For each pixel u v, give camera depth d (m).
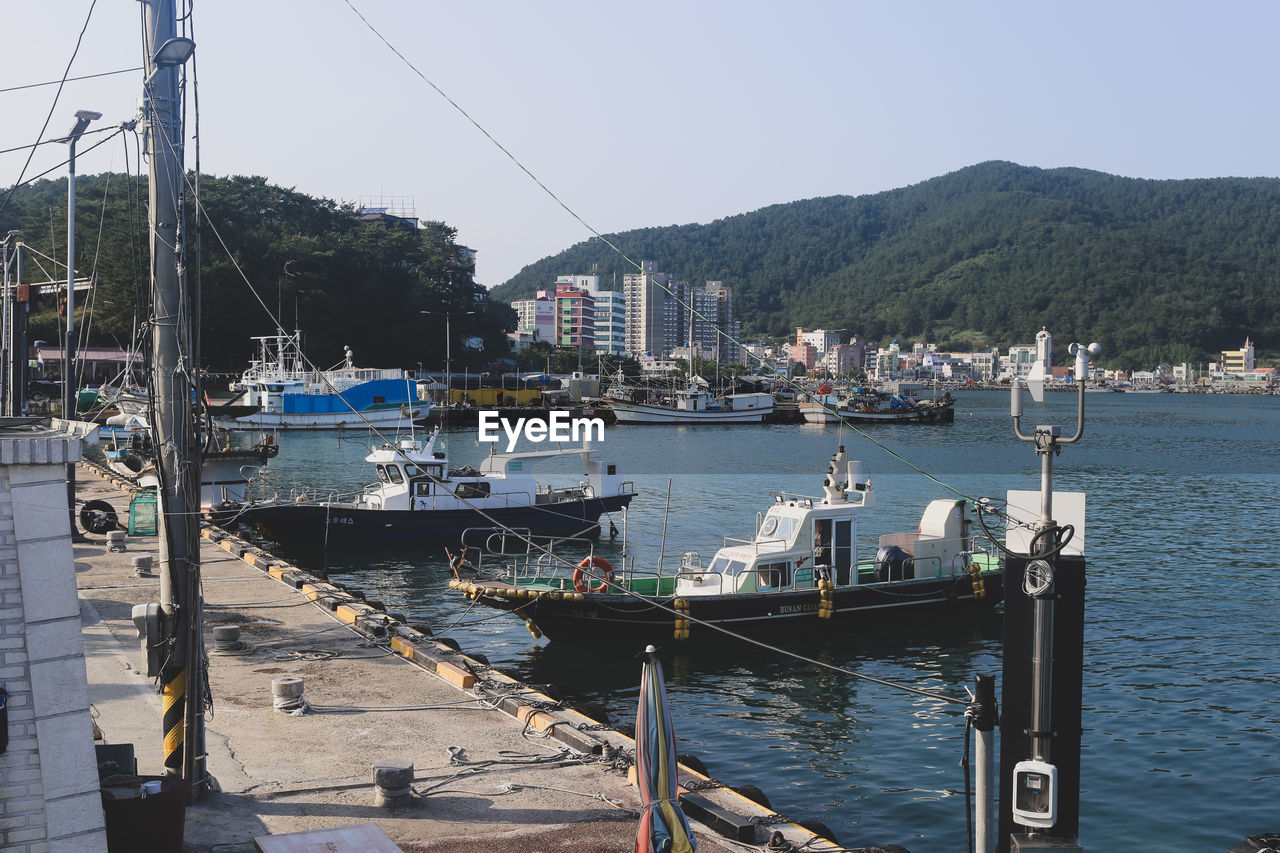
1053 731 8.60
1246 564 38.31
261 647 19.59
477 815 11.77
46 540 8.45
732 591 26.30
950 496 59.62
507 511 40.81
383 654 19.27
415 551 39.19
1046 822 8.26
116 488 47.38
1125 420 165.12
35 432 9.93
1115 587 34.12
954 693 22.70
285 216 155.12
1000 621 28.28
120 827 9.49
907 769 18.23
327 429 99.94
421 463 39.78
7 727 8.27
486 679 17.39
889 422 143.88
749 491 61.88
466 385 141.62
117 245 103.00
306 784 12.64
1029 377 8.98
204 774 12.05
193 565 11.80
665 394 155.12
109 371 100.69
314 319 132.50
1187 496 61.19
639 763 9.50
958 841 15.34
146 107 11.41
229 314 121.12
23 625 8.36
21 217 126.50
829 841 11.70
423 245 176.12
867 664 24.75
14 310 29.83
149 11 11.29
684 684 23.23
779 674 23.97
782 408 149.62
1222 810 16.62
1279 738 19.84
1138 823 16.16
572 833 11.28
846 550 27.72
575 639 25.77
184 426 11.62
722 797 12.41
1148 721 20.84
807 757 18.83
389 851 9.94
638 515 50.84
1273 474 75.94
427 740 14.48
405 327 148.00
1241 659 25.39
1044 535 8.56
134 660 18.06
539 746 14.29
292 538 38.84
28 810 8.32
